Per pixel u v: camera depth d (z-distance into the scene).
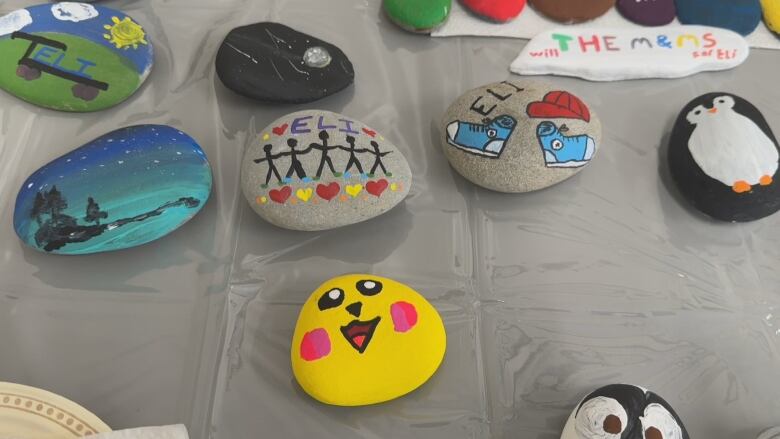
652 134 0.50
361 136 0.43
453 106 0.46
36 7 0.48
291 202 0.41
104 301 0.42
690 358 0.42
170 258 0.43
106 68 0.47
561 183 0.47
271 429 0.39
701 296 0.44
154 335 0.41
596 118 0.46
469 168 0.44
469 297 0.43
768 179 0.44
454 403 0.40
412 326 0.39
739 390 0.42
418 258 0.44
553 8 0.52
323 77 0.48
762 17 0.53
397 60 0.51
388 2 0.51
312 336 0.38
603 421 0.36
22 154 0.46
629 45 0.51
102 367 0.40
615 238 0.46
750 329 0.43
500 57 0.52
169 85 0.49
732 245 0.46
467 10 0.53
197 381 0.40
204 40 0.51
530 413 0.40
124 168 0.41
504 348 0.42
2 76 0.46
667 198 0.47
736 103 0.47
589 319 0.43
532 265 0.44
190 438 0.38
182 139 0.43
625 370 0.42
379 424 0.39
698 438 0.40
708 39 0.52
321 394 0.38
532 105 0.44
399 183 0.43
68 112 0.47
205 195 0.43
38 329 0.41
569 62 0.50
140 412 0.39
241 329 0.41
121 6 0.52
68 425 0.37
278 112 0.48
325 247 0.44
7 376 0.39
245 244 0.44
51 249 0.40
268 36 0.48
